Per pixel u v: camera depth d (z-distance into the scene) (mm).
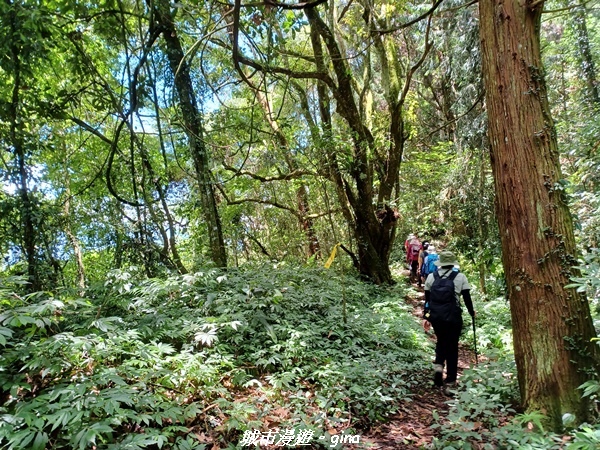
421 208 16938
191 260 10711
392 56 12773
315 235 14805
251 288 6289
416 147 18844
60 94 7754
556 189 3775
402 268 16656
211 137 9273
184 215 9969
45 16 6332
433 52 14141
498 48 3967
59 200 9969
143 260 7797
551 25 16094
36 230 7051
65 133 11328
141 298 5457
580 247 6086
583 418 3504
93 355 3480
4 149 7023
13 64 6227
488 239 9664
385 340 6285
